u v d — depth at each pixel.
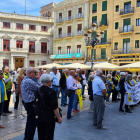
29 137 4.72
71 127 6.36
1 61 38.50
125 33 30.28
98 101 6.23
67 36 38.62
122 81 8.73
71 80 7.20
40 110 3.75
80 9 36.88
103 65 19.53
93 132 5.90
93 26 16.77
